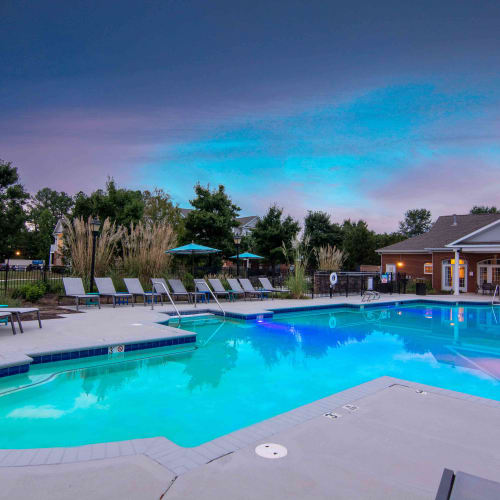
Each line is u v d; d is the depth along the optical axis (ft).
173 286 40.37
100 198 65.36
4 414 13.15
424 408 11.50
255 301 45.24
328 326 33.50
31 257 160.04
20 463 7.94
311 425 10.14
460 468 7.91
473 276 71.05
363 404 11.83
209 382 17.12
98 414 13.29
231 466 7.87
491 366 20.47
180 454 8.45
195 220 64.23
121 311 32.65
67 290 33.24
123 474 7.52
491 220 77.92
